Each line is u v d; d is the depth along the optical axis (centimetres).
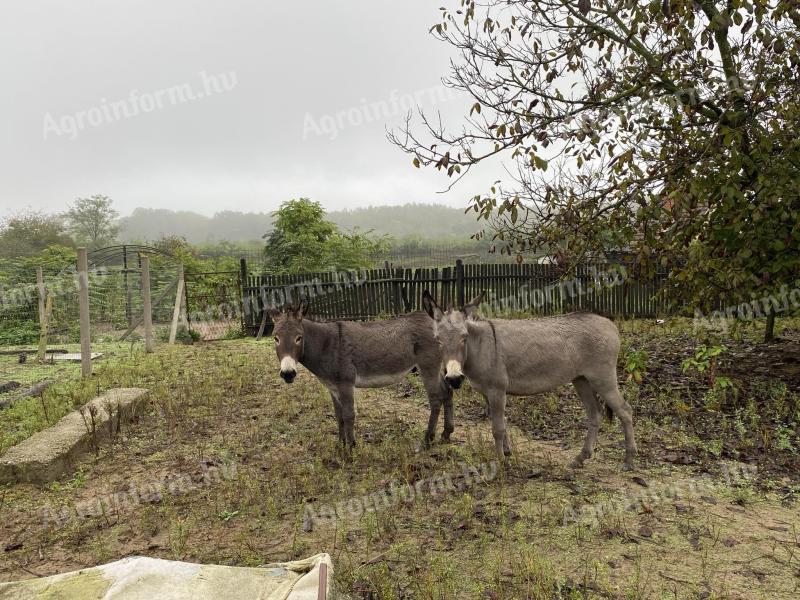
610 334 533
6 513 485
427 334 613
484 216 692
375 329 611
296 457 594
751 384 741
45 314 1247
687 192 620
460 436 650
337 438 649
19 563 404
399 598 337
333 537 419
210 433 680
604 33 673
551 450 596
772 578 343
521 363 523
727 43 685
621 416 529
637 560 366
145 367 1073
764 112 657
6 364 1185
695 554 373
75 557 410
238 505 480
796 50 633
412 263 3378
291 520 452
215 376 977
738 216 639
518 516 434
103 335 1591
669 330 1195
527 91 683
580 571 357
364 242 2209
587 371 529
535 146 628
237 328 1736
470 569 366
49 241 3797
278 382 938
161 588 252
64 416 695
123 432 686
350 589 344
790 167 616
